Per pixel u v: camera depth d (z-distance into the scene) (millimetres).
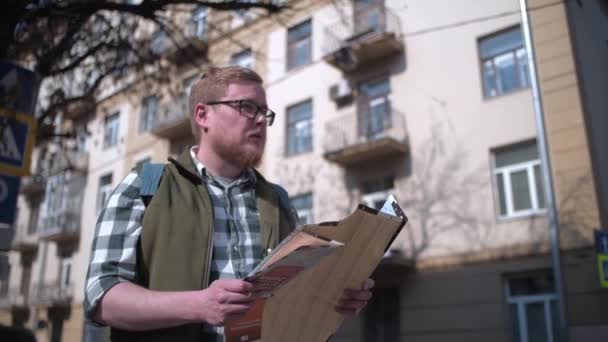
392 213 1451
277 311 1427
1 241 4258
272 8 6176
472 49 11008
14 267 22188
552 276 9273
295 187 13258
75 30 6062
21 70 4660
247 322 1354
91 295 1350
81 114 7922
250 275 1168
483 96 10680
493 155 10398
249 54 15125
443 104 11180
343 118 12680
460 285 10172
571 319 8672
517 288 9664
